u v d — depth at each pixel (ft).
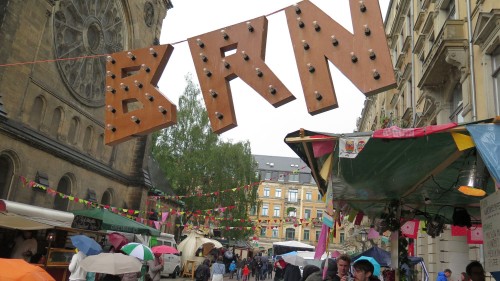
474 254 43.21
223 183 121.39
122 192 91.45
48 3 67.97
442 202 28.66
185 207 121.80
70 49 75.61
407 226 35.12
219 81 20.20
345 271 20.02
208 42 20.76
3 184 59.16
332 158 18.01
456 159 20.80
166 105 20.88
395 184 24.14
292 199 275.59
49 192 61.21
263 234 267.59
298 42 18.88
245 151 133.69
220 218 118.62
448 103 55.93
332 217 21.34
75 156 74.13
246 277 108.68
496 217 15.06
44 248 43.57
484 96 42.75
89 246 31.45
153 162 124.16
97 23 83.61
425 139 18.04
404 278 28.30
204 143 126.21
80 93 78.69
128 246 36.17
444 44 48.80
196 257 94.94
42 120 68.08
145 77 21.66
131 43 94.94
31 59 65.00
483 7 44.65
